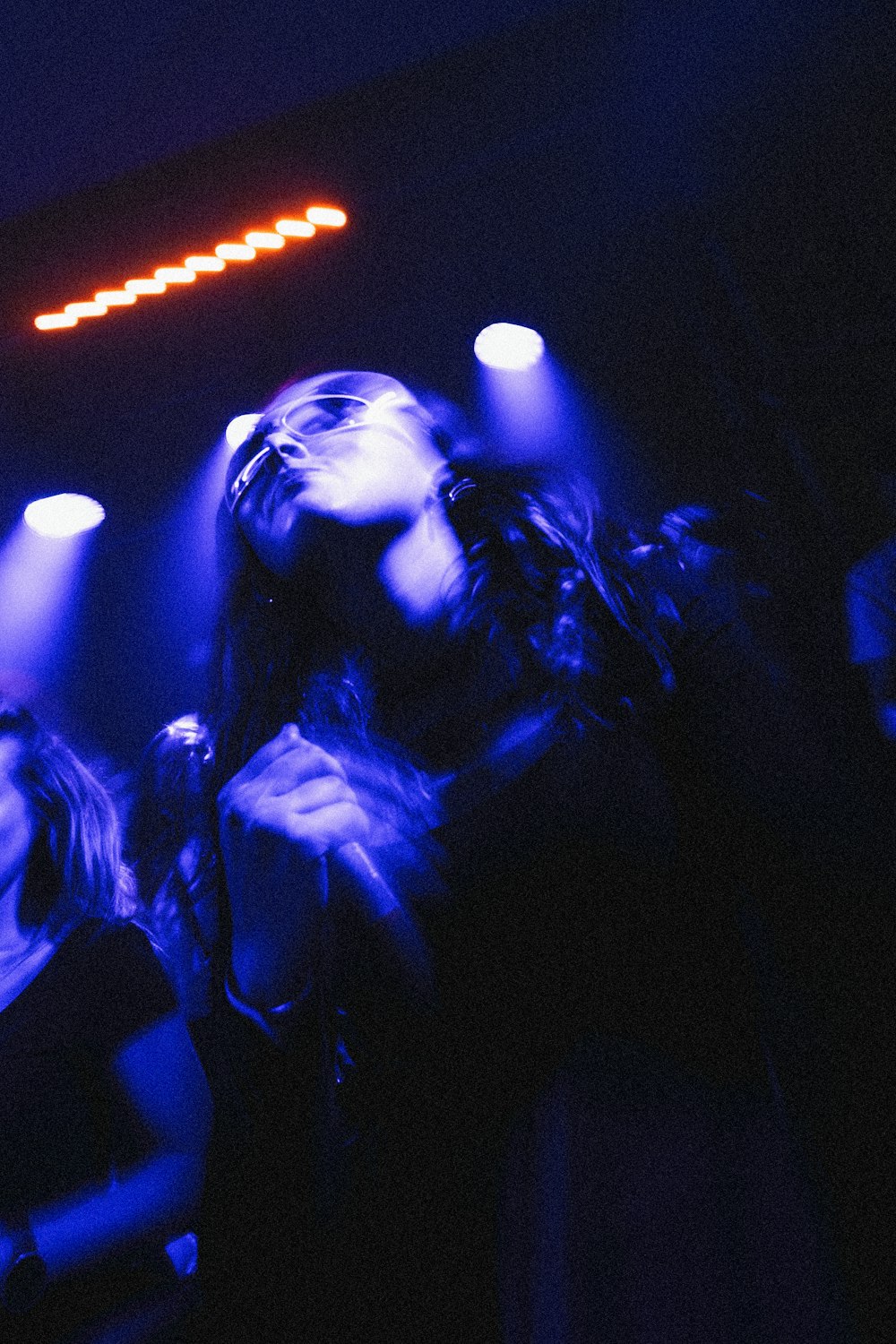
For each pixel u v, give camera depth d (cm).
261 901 93
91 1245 177
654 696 91
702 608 92
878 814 82
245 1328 97
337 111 532
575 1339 78
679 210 573
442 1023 91
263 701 121
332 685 111
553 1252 81
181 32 470
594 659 92
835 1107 85
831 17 522
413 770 99
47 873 206
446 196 566
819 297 602
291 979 93
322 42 493
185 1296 180
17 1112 185
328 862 95
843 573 412
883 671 229
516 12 502
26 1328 171
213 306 606
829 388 614
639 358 634
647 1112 83
